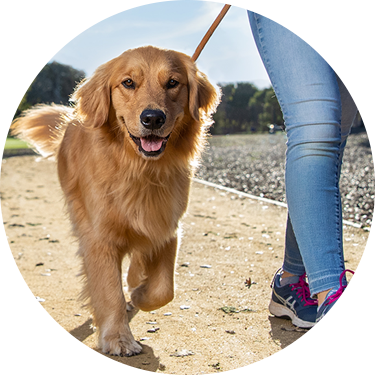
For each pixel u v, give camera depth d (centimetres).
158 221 251
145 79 243
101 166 243
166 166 253
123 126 245
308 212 183
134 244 253
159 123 231
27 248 434
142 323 266
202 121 279
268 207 608
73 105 274
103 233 241
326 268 183
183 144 265
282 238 452
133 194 242
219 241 446
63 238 474
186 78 262
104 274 237
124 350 222
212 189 766
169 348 232
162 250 261
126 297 311
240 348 230
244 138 1850
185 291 317
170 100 248
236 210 596
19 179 927
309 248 185
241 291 315
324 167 183
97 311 233
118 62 251
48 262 390
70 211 274
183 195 266
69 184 275
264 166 1018
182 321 267
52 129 343
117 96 247
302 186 184
